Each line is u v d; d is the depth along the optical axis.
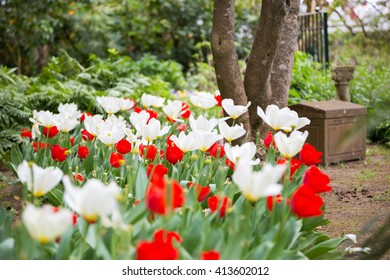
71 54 16.03
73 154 4.41
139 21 16.59
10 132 6.89
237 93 4.82
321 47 12.27
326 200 5.62
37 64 15.65
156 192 1.94
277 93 5.30
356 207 5.27
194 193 2.57
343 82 8.91
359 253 3.14
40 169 2.12
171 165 3.71
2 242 2.12
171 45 17.16
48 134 4.21
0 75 8.77
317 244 3.07
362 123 2.26
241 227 2.09
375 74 10.26
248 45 16.36
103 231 2.10
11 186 6.05
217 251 2.16
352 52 13.09
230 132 3.12
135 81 9.38
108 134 3.50
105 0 15.23
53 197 3.84
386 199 5.49
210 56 13.59
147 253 1.89
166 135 4.61
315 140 7.64
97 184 1.82
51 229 1.75
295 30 5.41
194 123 3.27
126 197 2.51
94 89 8.80
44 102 7.79
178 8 16.42
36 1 13.60
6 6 14.15
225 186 3.15
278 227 2.37
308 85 10.27
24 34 14.17
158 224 2.40
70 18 15.09
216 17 4.72
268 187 1.96
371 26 4.93
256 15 16.30
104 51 16.11
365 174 6.96
